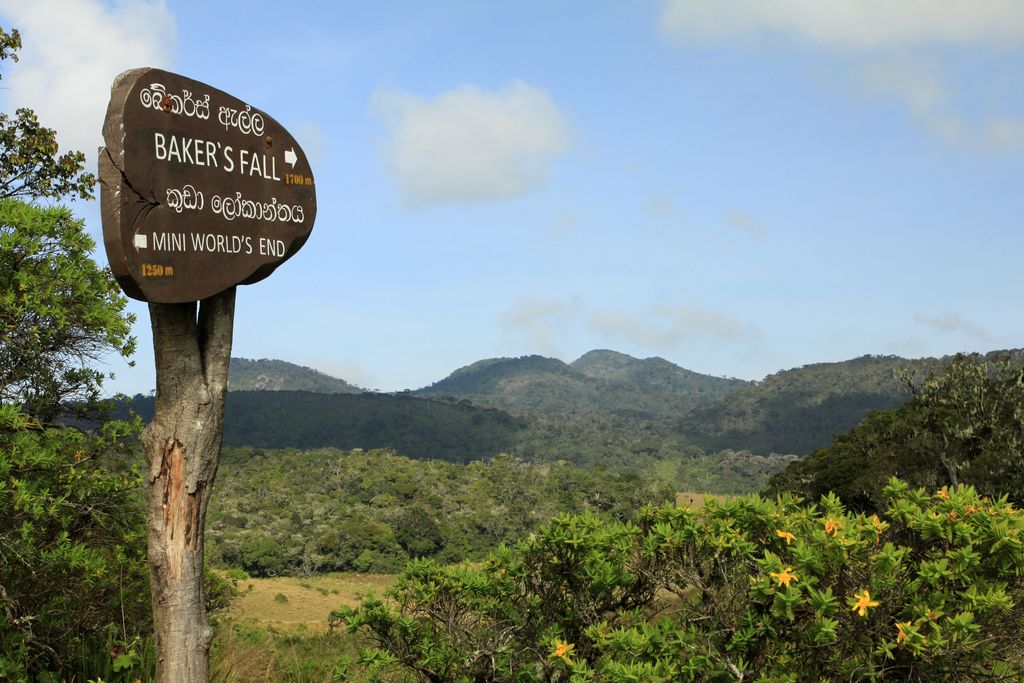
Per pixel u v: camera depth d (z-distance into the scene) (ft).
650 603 14.02
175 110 10.88
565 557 13.91
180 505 10.91
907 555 11.98
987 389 102.12
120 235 10.23
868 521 12.44
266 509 306.76
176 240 10.80
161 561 10.79
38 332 19.43
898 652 11.00
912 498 12.94
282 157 12.32
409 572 14.19
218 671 17.20
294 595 196.44
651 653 11.94
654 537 13.38
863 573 11.42
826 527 11.82
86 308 20.39
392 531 280.31
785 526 12.50
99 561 17.84
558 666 12.81
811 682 11.44
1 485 16.61
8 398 19.76
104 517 20.53
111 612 18.81
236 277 11.52
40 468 18.31
